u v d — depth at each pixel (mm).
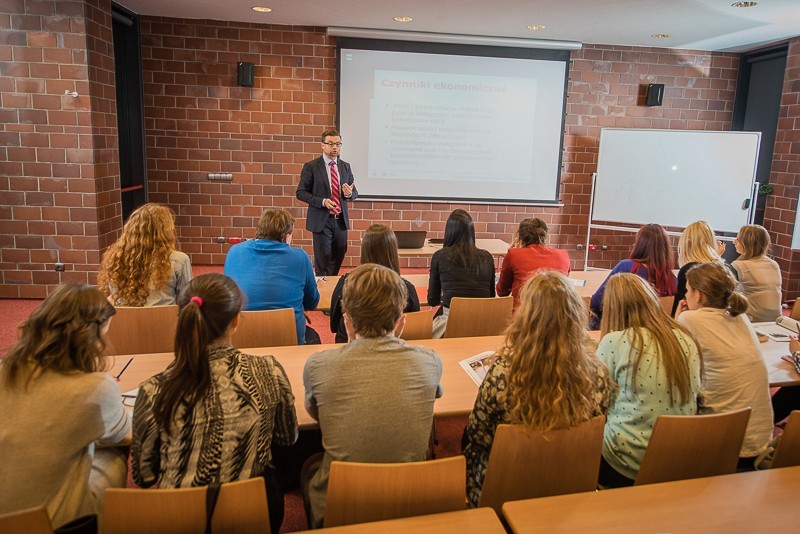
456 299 2740
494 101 6332
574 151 6602
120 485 1650
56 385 1352
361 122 6184
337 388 1455
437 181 6453
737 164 5770
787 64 5676
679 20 5062
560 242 6801
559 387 1461
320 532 1286
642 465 1615
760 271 3207
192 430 1325
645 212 6215
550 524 1333
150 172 6004
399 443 1462
